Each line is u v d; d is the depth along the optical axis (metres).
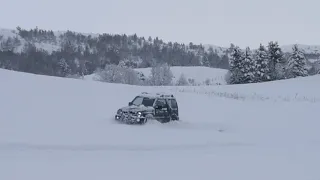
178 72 122.69
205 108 25.11
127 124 16.56
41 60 131.38
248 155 11.70
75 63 145.62
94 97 23.73
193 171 9.20
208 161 10.53
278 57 83.31
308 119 22.09
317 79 52.09
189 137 14.76
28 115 16.52
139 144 12.68
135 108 16.98
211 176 8.74
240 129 18.52
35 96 21.33
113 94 25.83
